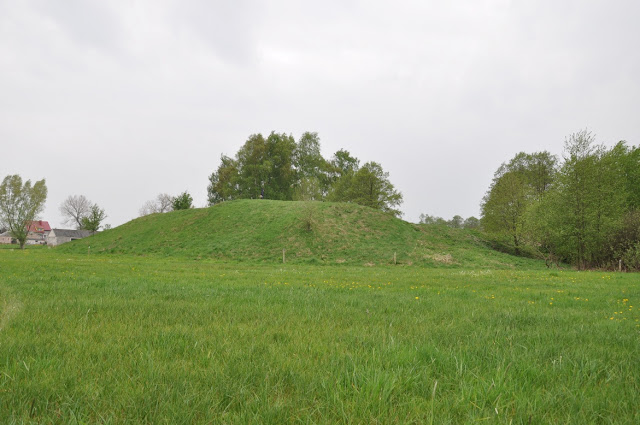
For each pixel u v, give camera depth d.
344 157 95.38
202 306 7.84
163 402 2.86
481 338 5.25
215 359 4.05
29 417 2.63
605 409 2.91
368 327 5.98
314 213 48.81
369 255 38.66
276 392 3.20
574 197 34.34
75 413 2.73
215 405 2.86
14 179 65.69
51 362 3.76
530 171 54.94
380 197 67.94
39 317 6.12
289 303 8.56
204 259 38.28
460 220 125.19
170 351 4.33
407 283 15.71
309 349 4.58
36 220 68.75
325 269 27.53
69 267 20.53
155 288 11.23
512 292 12.34
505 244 44.88
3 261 24.14
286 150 78.25
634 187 39.62
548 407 2.95
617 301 10.20
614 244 33.88
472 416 2.72
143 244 46.31
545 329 6.08
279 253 39.66
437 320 6.86
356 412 2.79
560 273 24.72
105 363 3.81
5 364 3.70
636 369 3.89
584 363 4.06
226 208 55.28
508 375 3.61
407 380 3.40
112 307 7.39
